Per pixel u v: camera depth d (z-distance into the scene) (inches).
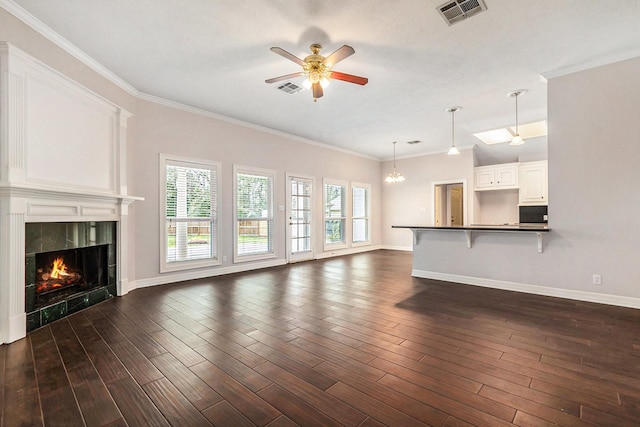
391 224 358.0
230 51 127.7
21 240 101.1
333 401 67.6
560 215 147.8
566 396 68.6
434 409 64.6
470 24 109.6
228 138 212.4
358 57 132.6
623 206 132.6
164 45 123.0
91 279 145.0
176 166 186.4
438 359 86.6
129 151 162.4
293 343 97.7
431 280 189.9
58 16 104.4
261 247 236.4
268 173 238.8
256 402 67.5
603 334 103.5
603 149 136.0
